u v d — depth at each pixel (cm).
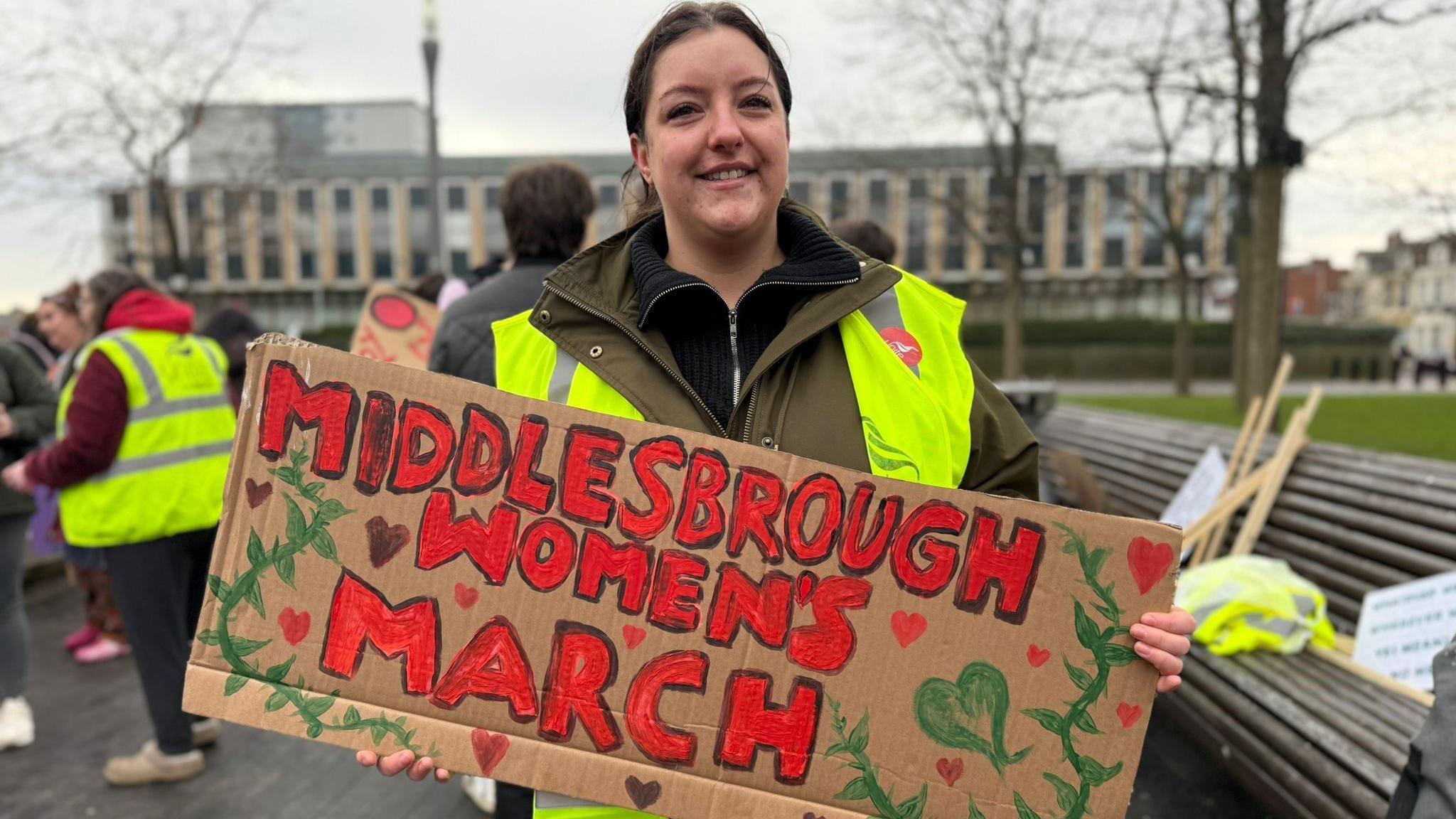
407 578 134
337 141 5169
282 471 135
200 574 362
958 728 133
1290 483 387
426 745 133
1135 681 132
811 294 148
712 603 135
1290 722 253
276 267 4909
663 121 144
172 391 328
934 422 144
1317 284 6750
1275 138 993
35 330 650
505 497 136
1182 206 2545
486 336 244
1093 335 3753
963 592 134
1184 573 340
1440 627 268
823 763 134
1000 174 2002
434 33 1146
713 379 148
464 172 4941
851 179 4462
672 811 133
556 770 133
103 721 422
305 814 332
